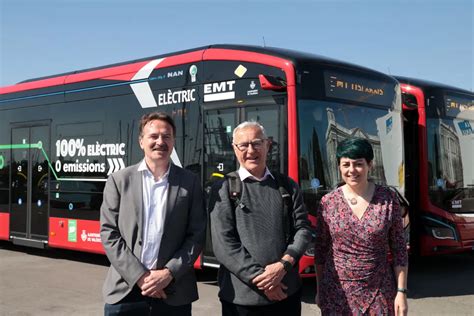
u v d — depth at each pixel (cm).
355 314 352
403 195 814
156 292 355
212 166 752
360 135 752
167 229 368
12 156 1057
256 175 374
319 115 706
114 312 363
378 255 355
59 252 1102
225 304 366
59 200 959
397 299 355
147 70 849
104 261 991
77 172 934
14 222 1045
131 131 862
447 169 941
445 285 814
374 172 767
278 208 366
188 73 796
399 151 814
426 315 645
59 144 970
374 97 785
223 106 750
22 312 639
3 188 1071
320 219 372
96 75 923
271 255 355
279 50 732
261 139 371
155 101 833
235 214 364
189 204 380
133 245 366
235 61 745
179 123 798
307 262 666
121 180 376
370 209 355
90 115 923
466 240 929
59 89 980
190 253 367
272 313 359
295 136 681
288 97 689
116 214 372
